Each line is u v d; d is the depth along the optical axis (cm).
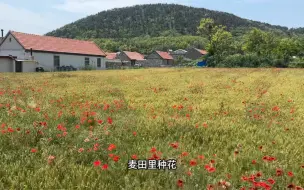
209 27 8612
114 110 1034
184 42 16288
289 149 643
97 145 564
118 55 10344
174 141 672
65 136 657
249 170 533
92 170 487
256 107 1134
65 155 556
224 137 713
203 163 528
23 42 5544
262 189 413
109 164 518
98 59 6750
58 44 6153
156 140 669
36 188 429
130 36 18950
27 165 514
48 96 1446
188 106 1180
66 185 441
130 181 458
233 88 2005
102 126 736
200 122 851
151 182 439
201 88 1941
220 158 577
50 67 5753
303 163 555
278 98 1520
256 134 755
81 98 1457
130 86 2144
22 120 833
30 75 3622
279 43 8350
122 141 661
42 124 700
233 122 878
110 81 2622
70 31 18850
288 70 4428
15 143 616
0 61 5016
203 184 443
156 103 1279
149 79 2862
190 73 3841
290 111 1136
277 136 743
